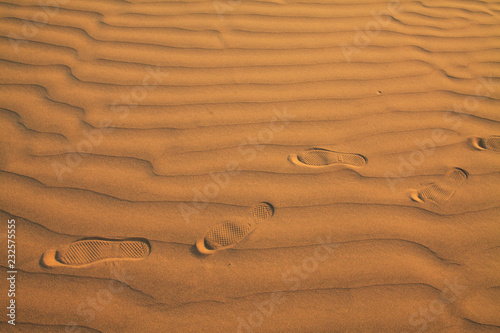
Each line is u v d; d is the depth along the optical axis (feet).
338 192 5.65
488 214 5.37
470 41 9.57
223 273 4.62
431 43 9.44
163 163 5.98
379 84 7.98
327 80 8.04
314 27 9.82
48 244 4.77
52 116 6.59
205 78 7.86
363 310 4.33
